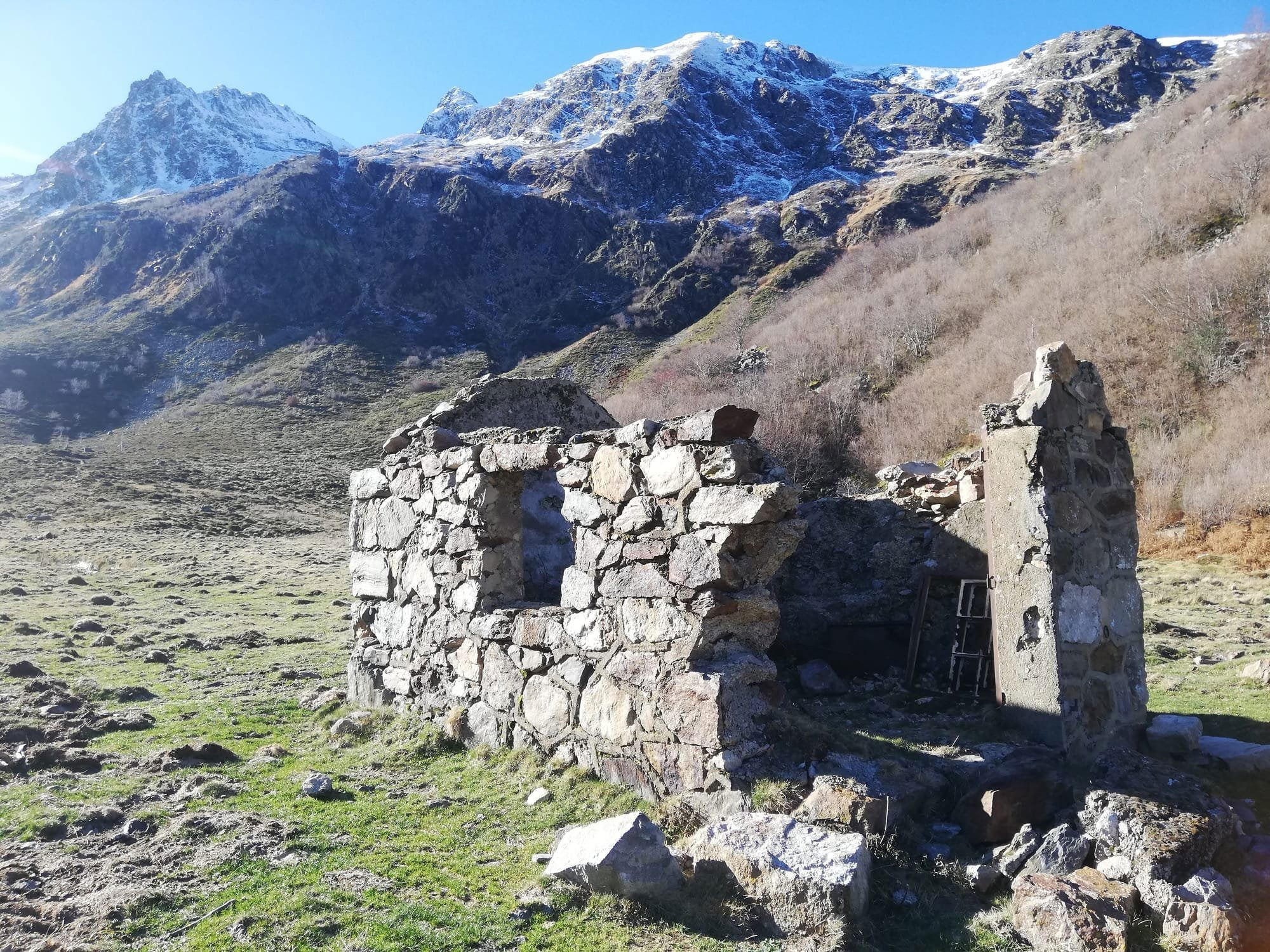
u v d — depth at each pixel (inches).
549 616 228.2
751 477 187.6
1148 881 144.3
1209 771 203.3
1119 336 1145.4
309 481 1673.2
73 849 178.2
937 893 154.6
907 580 310.2
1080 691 205.0
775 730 190.5
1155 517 786.2
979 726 221.5
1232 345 1009.5
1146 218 1485.0
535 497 328.5
